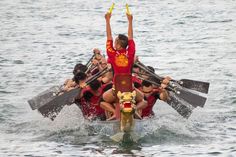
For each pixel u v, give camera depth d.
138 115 39.97
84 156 35.38
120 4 113.94
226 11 102.75
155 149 36.53
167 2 116.12
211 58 65.44
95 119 41.59
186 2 115.69
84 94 41.41
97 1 119.25
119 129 38.28
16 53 69.50
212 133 39.84
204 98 42.00
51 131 40.78
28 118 44.03
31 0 123.62
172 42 75.50
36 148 37.09
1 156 35.69
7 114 45.09
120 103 37.56
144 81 41.75
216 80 55.22
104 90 41.50
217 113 44.75
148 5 111.94
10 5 116.06
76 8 109.75
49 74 58.66
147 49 71.06
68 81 43.62
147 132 39.53
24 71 59.94
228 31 83.31
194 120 42.84
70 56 67.56
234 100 48.19
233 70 59.31
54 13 103.81
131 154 35.59
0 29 87.69
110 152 36.06
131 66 39.16
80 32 84.12
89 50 71.12
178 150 36.28
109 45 39.47
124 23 91.56
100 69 46.22
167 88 42.09
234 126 41.47
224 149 36.34
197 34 81.06
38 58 66.50
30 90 52.50
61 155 35.66
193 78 56.25
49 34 82.81
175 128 40.56
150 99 41.91
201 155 35.31
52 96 43.47
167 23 90.69
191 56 66.62
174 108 42.19
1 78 56.94
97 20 95.06
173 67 61.28
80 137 39.25
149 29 85.56
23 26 90.19
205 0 118.31
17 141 38.69
